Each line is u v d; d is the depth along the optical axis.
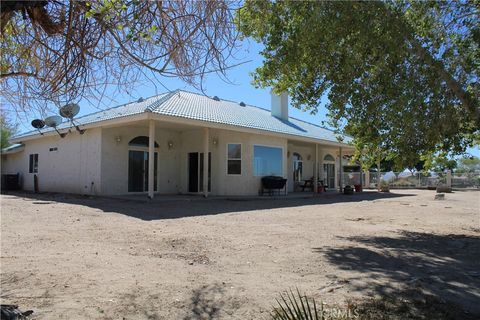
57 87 4.06
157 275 6.25
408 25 7.18
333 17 6.83
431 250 8.70
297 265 7.09
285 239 9.56
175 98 20.89
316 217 14.08
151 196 17.88
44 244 8.48
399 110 7.31
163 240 9.12
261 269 6.76
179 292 5.44
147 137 21.73
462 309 5.05
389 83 7.21
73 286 5.61
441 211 16.94
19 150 26.89
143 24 3.56
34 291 5.37
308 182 29.12
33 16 3.63
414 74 7.12
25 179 26.52
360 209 17.36
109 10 3.35
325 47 7.56
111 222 11.76
